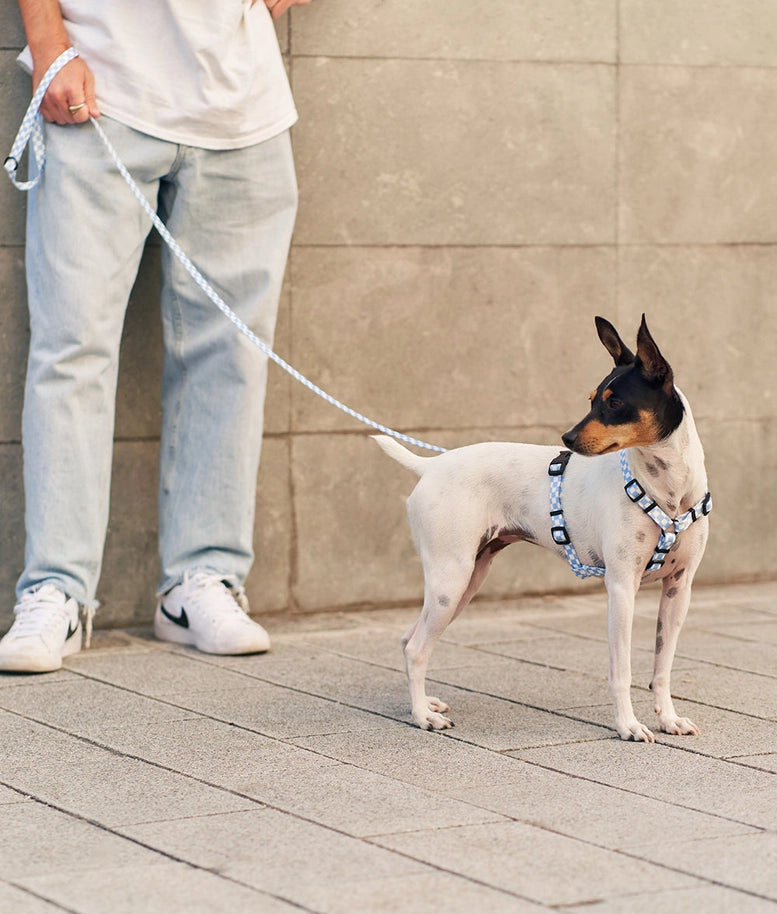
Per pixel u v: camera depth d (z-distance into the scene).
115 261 5.24
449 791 3.66
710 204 6.61
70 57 5.12
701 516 4.12
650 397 3.87
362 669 5.13
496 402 6.36
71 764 3.91
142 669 5.13
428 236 6.20
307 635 5.75
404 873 3.06
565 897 2.92
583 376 6.48
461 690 4.80
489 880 3.02
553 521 4.22
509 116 6.27
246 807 3.53
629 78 6.42
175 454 5.63
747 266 6.68
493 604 6.35
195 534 5.58
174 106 5.24
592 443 3.86
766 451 6.75
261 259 5.50
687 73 6.51
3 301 5.66
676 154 6.53
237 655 5.37
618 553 4.08
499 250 6.31
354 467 6.18
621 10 6.38
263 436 6.03
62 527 5.23
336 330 6.11
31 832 3.34
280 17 5.90
